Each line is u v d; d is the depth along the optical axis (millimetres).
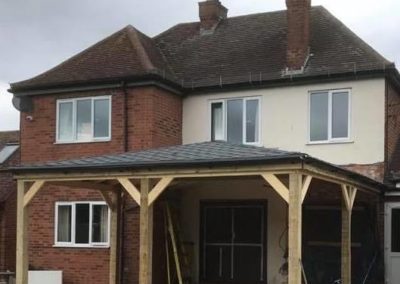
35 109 19656
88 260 18453
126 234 17734
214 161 12188
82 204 18750
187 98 19609
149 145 18047
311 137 18031
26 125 19734
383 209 16891
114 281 16531
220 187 18766
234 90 18969
